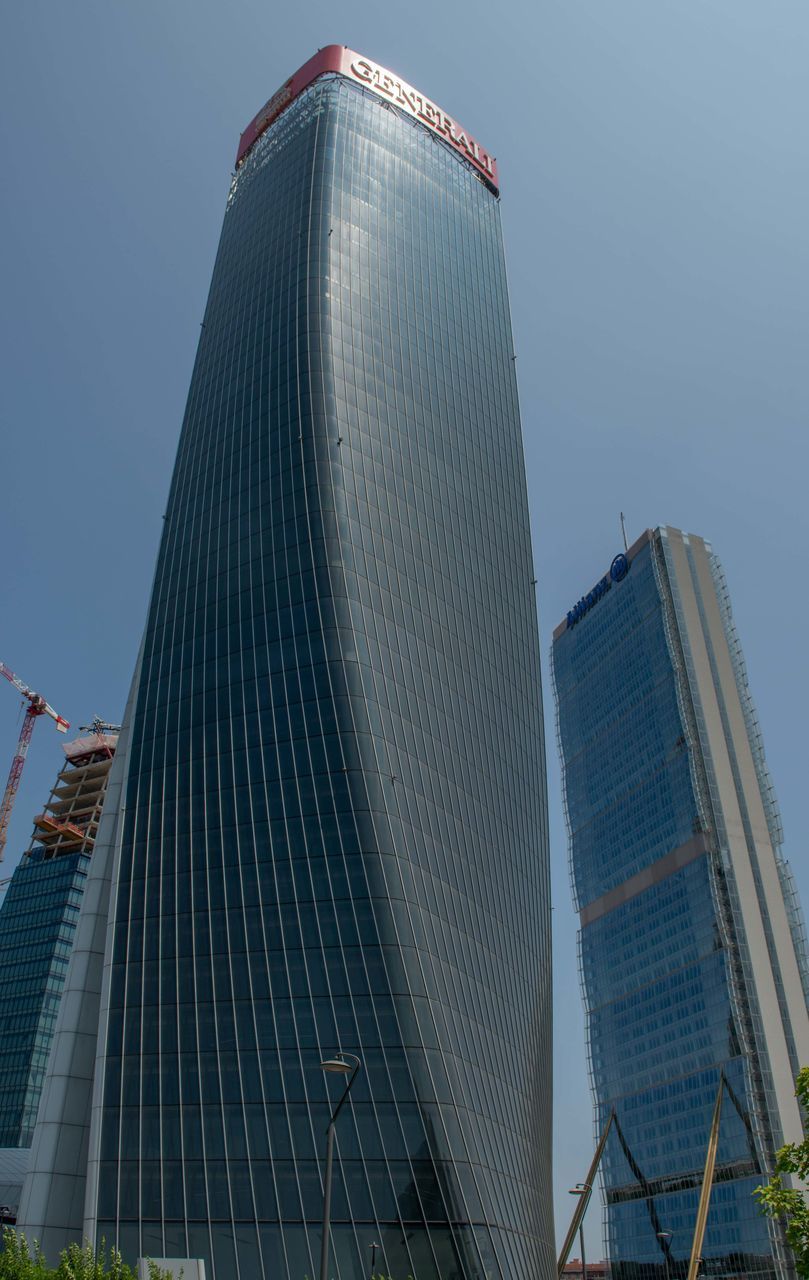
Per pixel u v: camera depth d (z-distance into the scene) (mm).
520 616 136750
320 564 106188
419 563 116375
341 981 83438
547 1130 108938
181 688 105750
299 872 89500
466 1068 84938
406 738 100812
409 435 125812
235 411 125500
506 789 118688
